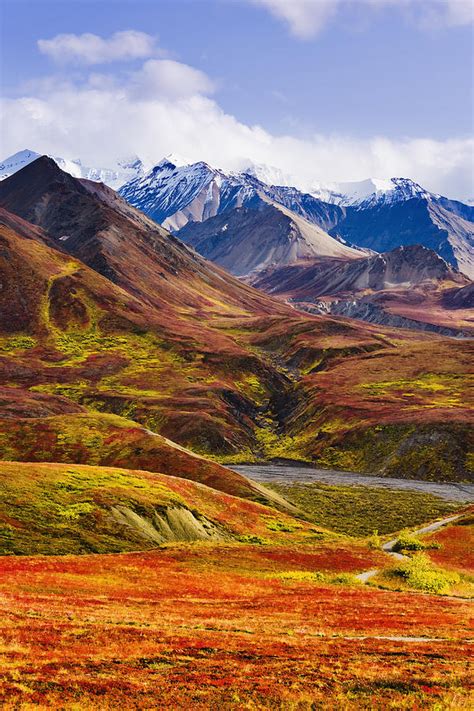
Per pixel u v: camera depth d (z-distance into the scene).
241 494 121.25
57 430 148.12
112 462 133.75
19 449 139.00
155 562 60.44
